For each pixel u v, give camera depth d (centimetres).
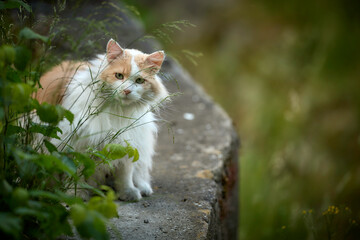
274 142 834
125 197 329
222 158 433
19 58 201
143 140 326
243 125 940
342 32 1091
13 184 229
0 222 177
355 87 983
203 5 1228
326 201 563
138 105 326
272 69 1062
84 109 302
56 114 211
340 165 805
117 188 337
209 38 1199
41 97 322
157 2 1209
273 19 1204
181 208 321
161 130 502
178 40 1176
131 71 314
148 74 323
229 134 498
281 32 1184
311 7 1170
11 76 211
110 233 274
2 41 253
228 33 1193
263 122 893
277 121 881
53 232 207
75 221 183
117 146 260
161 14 1190
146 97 326
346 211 402
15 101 194
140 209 315
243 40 1175
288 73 1042
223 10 1222
